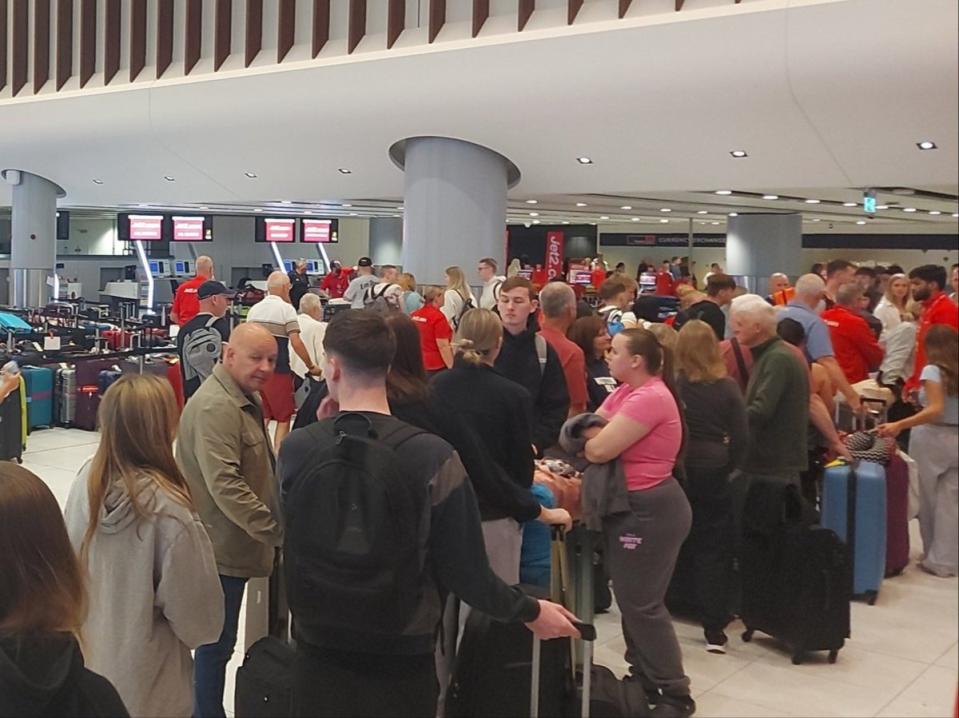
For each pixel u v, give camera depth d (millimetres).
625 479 3768
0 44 15633
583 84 9656
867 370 6785
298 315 8500
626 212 20266
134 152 14602
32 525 1498
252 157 13633
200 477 3357
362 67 11180
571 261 19062
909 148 8742
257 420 3439
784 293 8820
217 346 6332
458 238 11617
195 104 12969
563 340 4801
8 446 8352
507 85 10164
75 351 9984
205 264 10164
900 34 7543
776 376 4914
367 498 2135
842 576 4570
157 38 13500
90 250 26391
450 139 11492
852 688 4320
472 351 3363
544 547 3676
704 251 31156
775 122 9031
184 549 2586
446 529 2189
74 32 14898
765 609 4684
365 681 2174
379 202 17578
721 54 8641
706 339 4609
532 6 10195
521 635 3215
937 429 5758
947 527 5848
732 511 4707
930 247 26016
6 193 17734
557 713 3316
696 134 9703
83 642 1783
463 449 3016
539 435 4352
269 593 3764
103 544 2576
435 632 2287
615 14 9594
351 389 2316
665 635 3906
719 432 4605
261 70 12180
